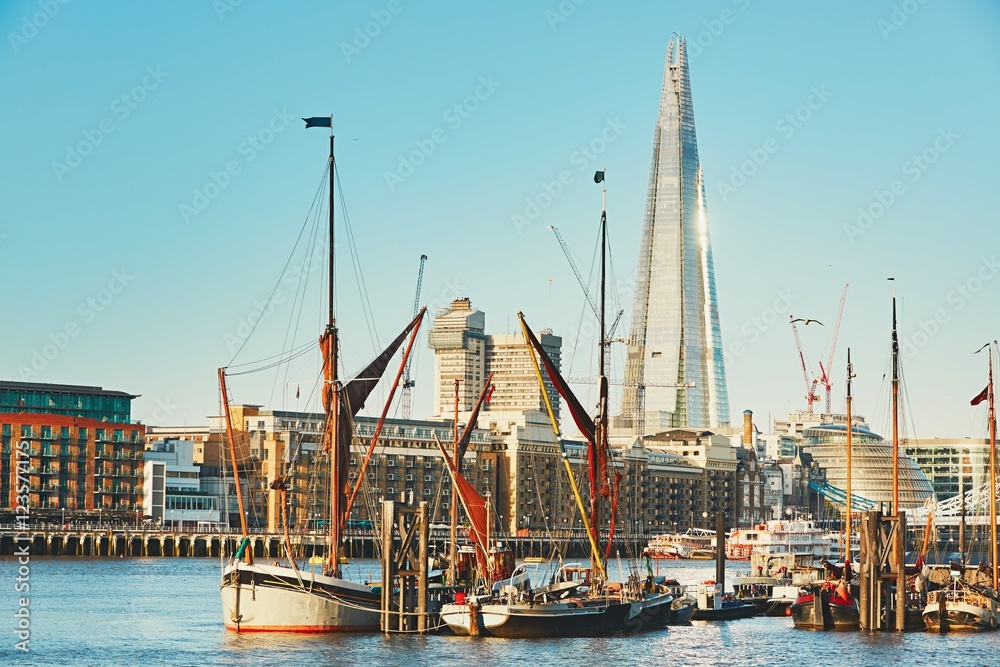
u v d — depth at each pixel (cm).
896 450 17988
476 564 16838
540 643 14988
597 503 17000
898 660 14625
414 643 14662
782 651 15112
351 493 16662
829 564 17950
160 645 15488
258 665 13538
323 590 14988
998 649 15288
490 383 17575
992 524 19350
